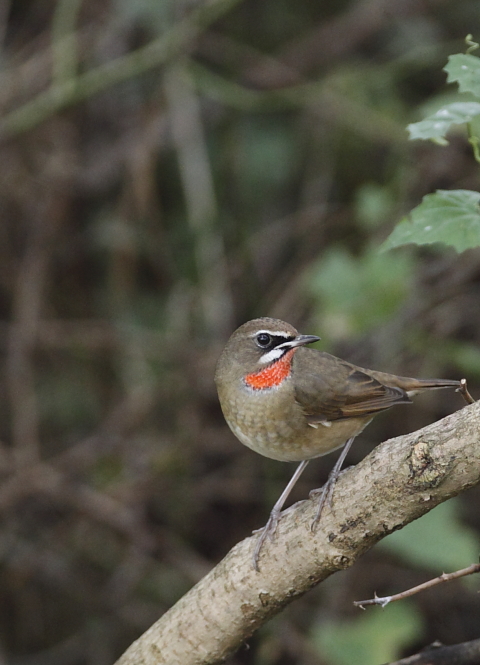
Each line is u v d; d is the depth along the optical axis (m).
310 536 5.07
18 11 13.16
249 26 13.36
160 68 12.77
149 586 12.20
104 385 13.12
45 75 12.53
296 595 5.29
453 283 11.85
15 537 12.25
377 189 11.98
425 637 11.57
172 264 13.04
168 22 12.23
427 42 12.88
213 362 12.16
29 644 12.46
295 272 12.80
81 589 12.39
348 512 4.88
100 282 13.32
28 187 12.79
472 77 4.88
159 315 13.07
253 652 11.70
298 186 13.20
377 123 12.34
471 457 4.40
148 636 5.76
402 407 12.26
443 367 12.26
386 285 10.70
